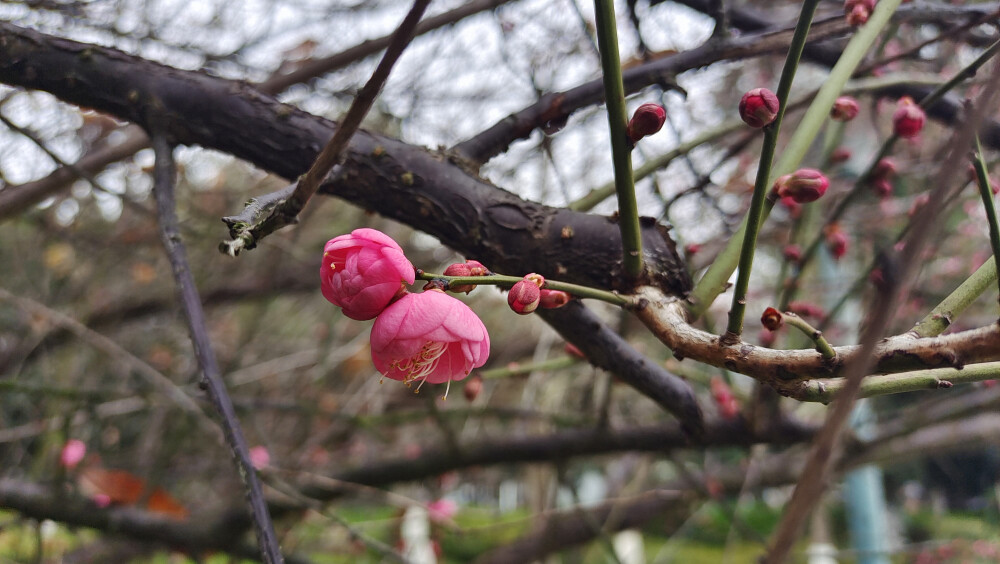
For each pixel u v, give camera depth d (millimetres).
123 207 4008
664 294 1234
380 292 1093
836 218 1983
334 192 1567
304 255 4523
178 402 2574
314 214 4547
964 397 2979
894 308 729
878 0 1590
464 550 6242
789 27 1713
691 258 2043
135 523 2941
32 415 4102
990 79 736
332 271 1154
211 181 4621
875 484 3855
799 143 1401
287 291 4641
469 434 4566
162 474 3939
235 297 4531
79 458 3252
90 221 4457
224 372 4410
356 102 929
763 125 987
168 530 2980
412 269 1113
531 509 4766
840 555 3359
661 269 1268
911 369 976
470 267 1149
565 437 2854
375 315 1126
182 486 4770
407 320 1059
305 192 981
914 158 3275
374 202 1551
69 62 1629
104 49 1654
